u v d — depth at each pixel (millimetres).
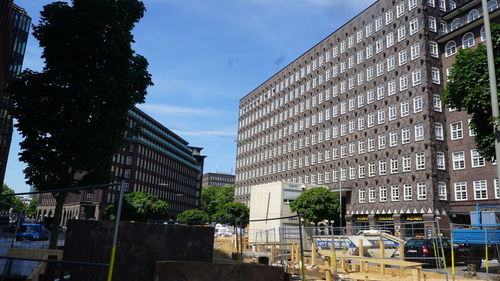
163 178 126938
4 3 29312
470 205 39156
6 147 55250
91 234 8383
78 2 21234
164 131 131625
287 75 75875
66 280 9227
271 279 9156
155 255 8531
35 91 19984
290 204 45781
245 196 87312
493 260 17906
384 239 21172
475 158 39625
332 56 62406
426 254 21062
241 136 94000
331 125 60188
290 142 71625
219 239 28953
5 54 32438
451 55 44000
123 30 21906
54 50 20781
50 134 20281
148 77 23375
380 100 50531
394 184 46156
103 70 21328
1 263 9609
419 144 43500
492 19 39250
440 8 47219
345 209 55438
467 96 18656
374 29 53500
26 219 18828
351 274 15188
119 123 21984
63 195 20641
